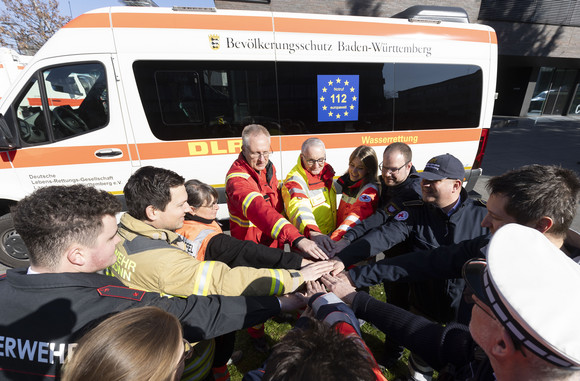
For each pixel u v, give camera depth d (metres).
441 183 1.49
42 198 0.87
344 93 3.56
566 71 15.16
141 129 3.15
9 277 0.87
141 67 3.00
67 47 2.87
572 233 1.03
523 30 12.65
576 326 0.47
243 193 1.83
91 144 3.08
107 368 0.61
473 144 4.12
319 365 0.55
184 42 3.04
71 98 3.00
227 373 1.89
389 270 1.43
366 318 1.18
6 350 0.83
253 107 3.37
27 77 2.87
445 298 1.66
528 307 0.50
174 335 0.71
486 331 0.60
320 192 2.19
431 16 4.37
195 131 3.29
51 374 0.82
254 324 1.14
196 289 1.16
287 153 3.58
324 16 3.38
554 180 0.95
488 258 0.58
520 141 10.32
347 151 3.74
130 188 1.22
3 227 3.24
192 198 1.57
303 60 3.35
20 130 2.95
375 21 3.52
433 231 1.65
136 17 2.95
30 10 15.93
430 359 0.97
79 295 0.86
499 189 1.03
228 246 1.54
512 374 0.56
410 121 3.84
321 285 1.38
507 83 15.59
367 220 1.98
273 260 1.52
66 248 0.87
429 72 3.75
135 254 1.17
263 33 3.21
